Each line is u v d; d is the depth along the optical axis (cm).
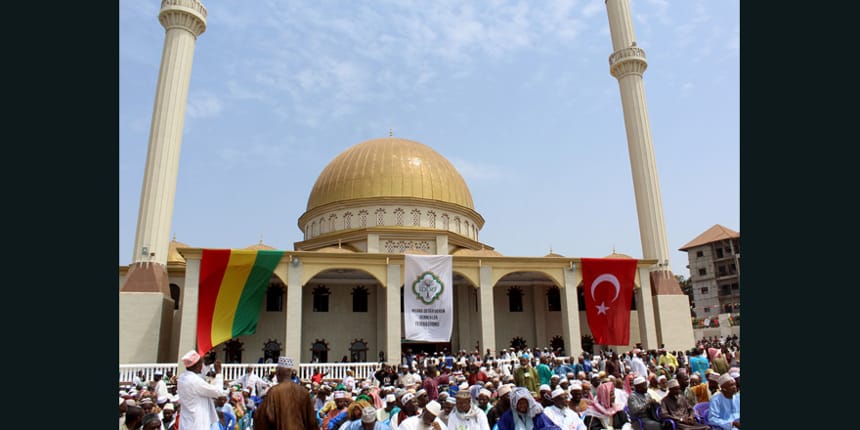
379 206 5141
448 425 1130
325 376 3328
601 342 4106
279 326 4431
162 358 3872
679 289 4703
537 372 2333
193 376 1140
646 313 4403
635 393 1403
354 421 1155
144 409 1422
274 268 3875
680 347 4503
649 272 4575
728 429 1338
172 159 4209
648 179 5003
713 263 9669
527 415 1148
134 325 3753
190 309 3700
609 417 1530
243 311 3738
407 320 3794
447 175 5575
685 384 1784
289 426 912
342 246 4991
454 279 4656
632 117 5197
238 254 3778
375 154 5456
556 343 4922
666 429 1374
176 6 4416
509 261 4297
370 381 2262
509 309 4938
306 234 5609
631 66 5294
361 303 4653
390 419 1320
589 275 4269
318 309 4553
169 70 4344
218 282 3722
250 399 1919
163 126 4216
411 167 5344
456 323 4706
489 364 2838
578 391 1438
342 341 4512
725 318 6806
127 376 3394
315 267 3972
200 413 1127
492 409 1341
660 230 4862
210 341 3603
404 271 4072
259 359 4200
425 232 4956
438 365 3234
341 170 5447
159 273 3950
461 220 5497
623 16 5466
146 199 4069
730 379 1387
